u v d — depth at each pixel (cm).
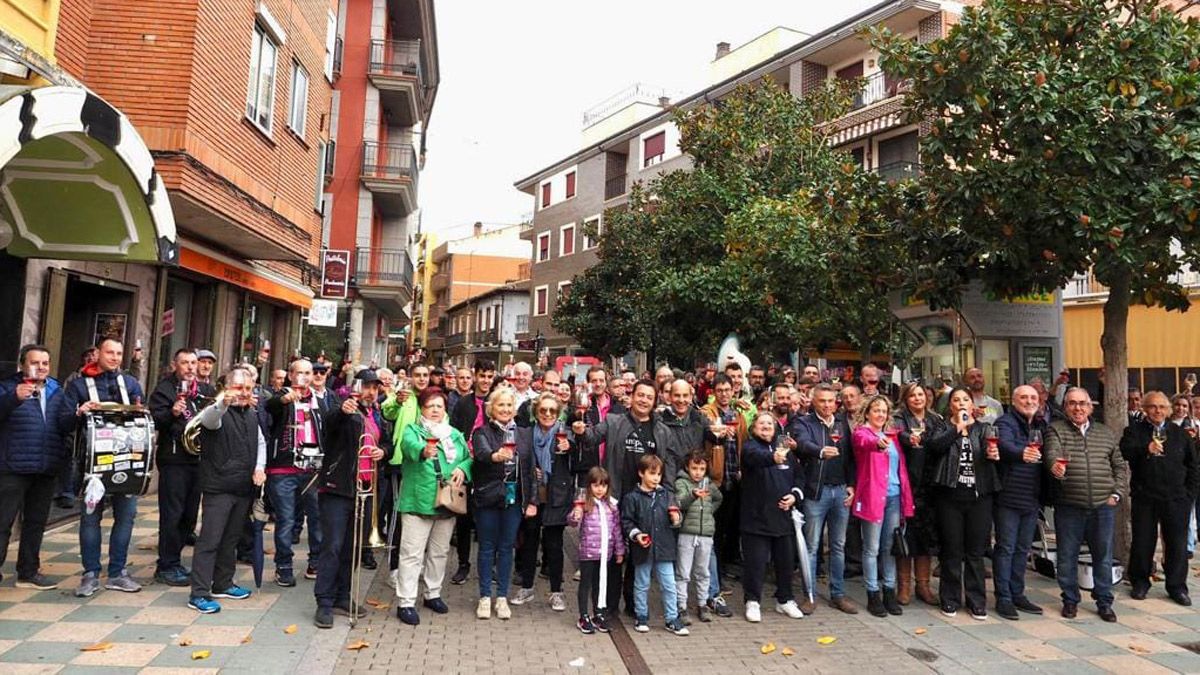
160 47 858
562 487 634
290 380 684
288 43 1216
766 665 522
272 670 466
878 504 635
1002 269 835
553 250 3859
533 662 511
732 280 1445
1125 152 689
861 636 587
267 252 1225
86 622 533
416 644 536
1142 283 813
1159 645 575
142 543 768
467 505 631
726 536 759
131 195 663
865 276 940
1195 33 728
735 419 723
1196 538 877
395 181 2398
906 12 2000
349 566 600
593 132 3844
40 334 797
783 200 1344
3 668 446
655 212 1939
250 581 663
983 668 525
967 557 645
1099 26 754
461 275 6088
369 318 2925
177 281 1124
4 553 579
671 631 587
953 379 981
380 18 2456
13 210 672
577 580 741
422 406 607
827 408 668
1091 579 696
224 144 964
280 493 656
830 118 1630
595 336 2395
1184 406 784
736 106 1603
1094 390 1936
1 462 571
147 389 1005
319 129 1429
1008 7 777
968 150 766
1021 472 647
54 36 712
